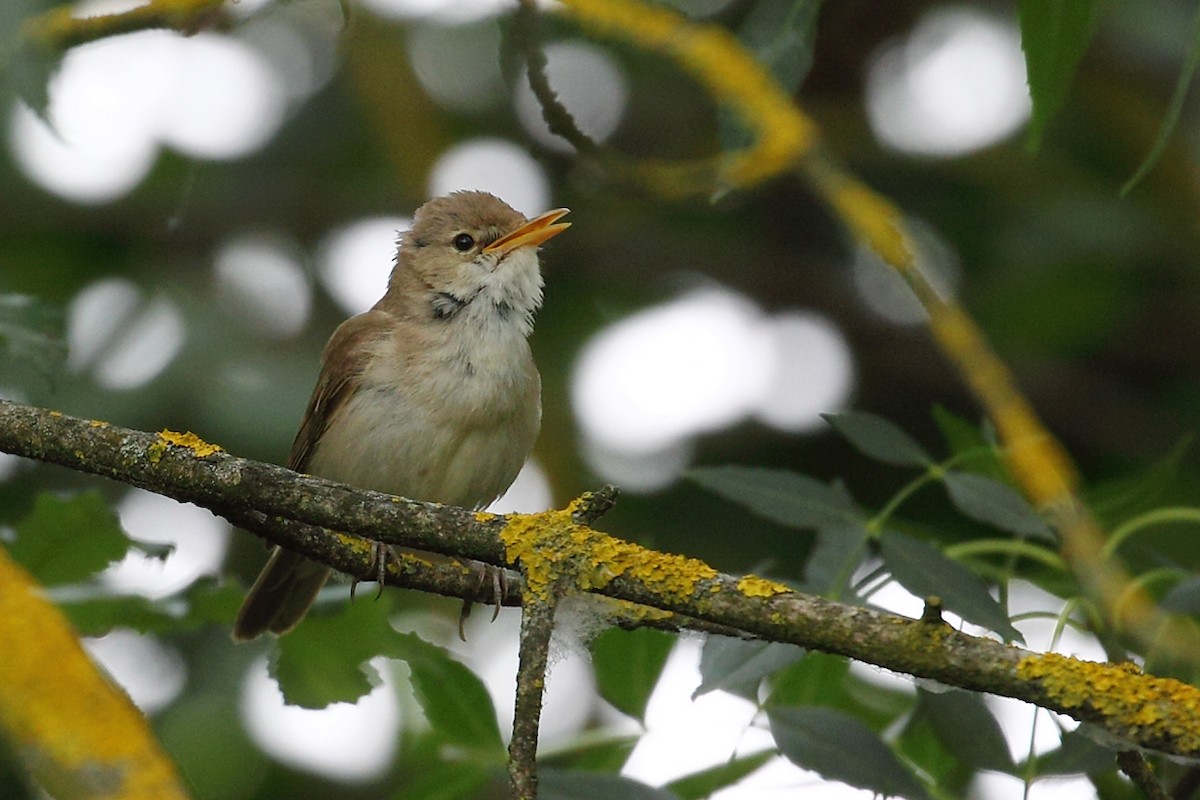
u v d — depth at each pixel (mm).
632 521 11641
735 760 7082
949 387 12906
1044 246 12688
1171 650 6648
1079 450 12664
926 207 13070
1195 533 9336
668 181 8492
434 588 6973
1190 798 6352
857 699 8266
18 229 12539
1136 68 12492
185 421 11305
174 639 11023
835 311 13281
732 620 5344
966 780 7887
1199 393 12773
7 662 4117
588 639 6129
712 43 7328
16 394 8789
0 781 8312
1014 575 7566
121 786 3928
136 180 12766
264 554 11461
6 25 7660
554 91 8375
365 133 13492
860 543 6773
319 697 7535
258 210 13086
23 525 7281
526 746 5133
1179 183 12500
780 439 12266
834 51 12969
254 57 12984
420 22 12953
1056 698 5078
